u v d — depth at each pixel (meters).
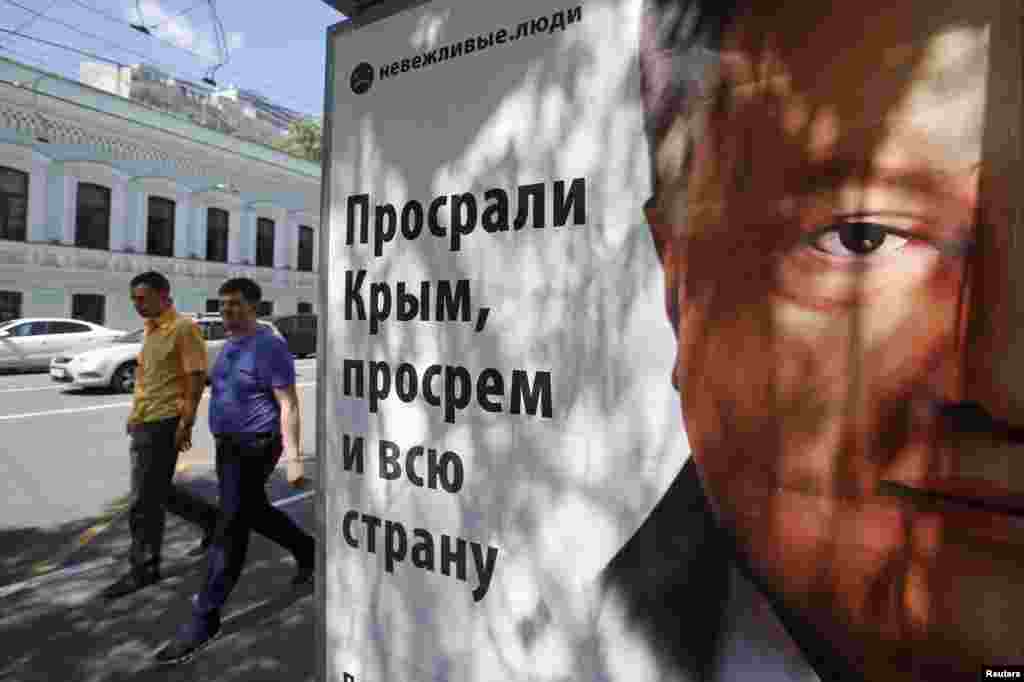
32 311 17.81
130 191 19.91
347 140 2.12
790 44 1.26
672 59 1.42
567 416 1.59
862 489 1.18
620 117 1.51
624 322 1.50
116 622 3.16
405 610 1.92
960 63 1.08
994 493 1.06
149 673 2.72
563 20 1.61
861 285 1.19
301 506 5.11
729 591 1.34
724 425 1.35
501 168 1.72
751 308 1.31
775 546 1.29
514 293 1.69
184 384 3.51
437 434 1.85
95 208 19.23
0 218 17.19
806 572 1.25
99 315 19.36
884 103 1.16
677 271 1.42
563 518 1.59
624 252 1.50
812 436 1.24
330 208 2.17
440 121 1.86
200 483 5.60
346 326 2.11
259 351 2.96
